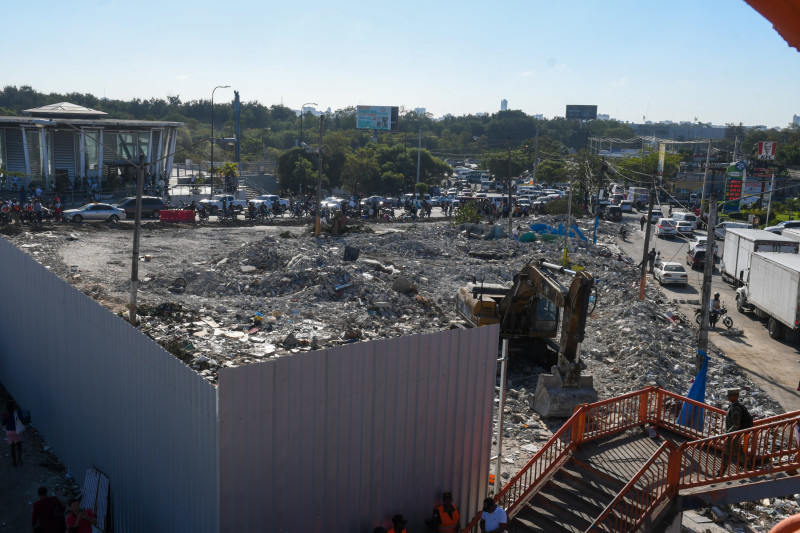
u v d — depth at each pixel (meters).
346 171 103.56
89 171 72.50
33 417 17.55
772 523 13.55
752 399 20.86
